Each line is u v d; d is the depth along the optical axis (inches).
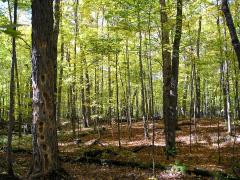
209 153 693.9
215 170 530.0
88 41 774.5
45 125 386.0
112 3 624.4
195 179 484.4
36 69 383.6
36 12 383.6
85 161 613.6
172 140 679.7
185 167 522.0
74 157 627.5
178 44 669.3
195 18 697.0
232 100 1248.2
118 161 585.0
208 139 837.8
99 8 1064.8
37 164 388.2
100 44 738.2
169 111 684.1
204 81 1551.4
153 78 1523.1
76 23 974.4
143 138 916.6
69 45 1072.2
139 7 532.4
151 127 1133.7
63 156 640.4
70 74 951.0
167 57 691.4
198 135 898.1
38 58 382.6
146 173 517.3
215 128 982.4
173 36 719.7
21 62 1257.4
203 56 784.9
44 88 384.2
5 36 941.2
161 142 843.4
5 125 1379.2
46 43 384.5
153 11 582.2
